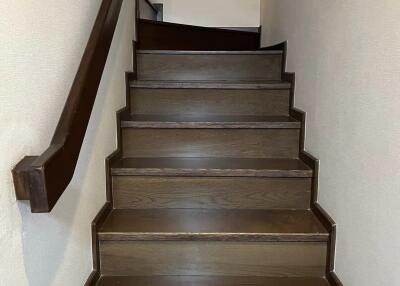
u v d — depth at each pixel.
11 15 0.70
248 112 1.95
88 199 1.23
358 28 1.08
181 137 1.71
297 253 1.31
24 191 0.71
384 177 0.92
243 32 3.18
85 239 1.20
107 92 1.48
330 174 1.33
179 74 2.21
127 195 1.52
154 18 3.28
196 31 2.87
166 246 1.31
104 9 1.25
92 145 1.28
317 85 1.50
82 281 1.17
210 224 1.37
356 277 1.09
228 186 1.51
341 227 1.22
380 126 0.94
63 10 0.97
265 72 2.22
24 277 0.77
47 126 0.86
